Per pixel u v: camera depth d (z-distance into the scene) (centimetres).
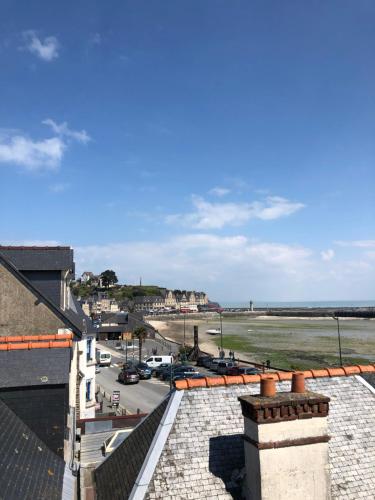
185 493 885
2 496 880
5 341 1520
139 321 12150
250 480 870
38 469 1112
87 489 1128
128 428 2209
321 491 864
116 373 6462
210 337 13900
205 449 960
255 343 11906
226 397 1075
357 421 1106
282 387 1129
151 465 913
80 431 2162
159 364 6869
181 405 1030
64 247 2648
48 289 2573
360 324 19300
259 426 849
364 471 995
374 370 1272
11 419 1236
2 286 2014
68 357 1409
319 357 9125
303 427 873
